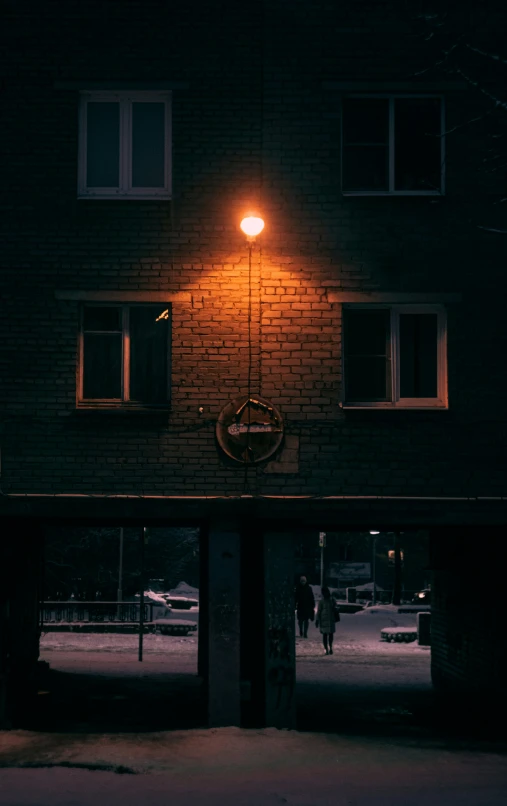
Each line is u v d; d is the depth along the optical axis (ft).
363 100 47.44
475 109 47.11
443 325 46.65
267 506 45.52
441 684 64.80
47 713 52.70
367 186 47.11
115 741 41.96
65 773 35.68
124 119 46.83
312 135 46.65
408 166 47.24
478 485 45.96
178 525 57.52
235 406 45.80
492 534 53.36
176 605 147.33
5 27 46.60
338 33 47.01
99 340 46.39
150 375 46.34
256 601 48.16
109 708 54.75
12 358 45.60
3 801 31.14
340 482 45.78
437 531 66.08
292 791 33.06
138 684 64.95
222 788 33.45
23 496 45.16
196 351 45.96
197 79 46.62
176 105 46.55
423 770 36.81
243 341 46.01
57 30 46.62
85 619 107.76
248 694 45.01
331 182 46.55
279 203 46.42
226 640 44.86
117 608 108.78
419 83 46.96
